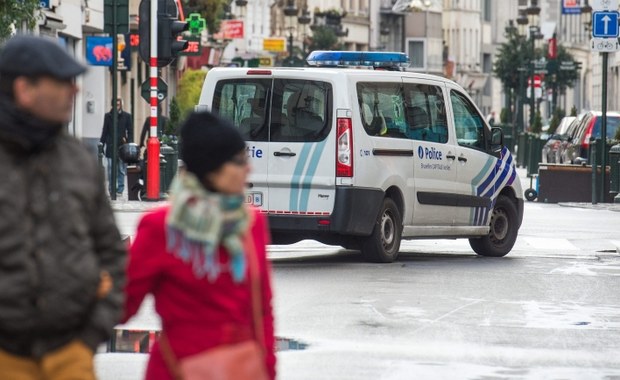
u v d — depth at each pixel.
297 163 30.69
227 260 10.05
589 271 31.30
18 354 9.73
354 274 29.52
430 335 21.42
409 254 35.06
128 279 10.09
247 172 10.27
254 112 31.08
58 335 9.77
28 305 9.59
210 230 9.95
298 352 19.66
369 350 19.92
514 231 35.56
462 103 34.16
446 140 33.31
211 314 10.04
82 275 9.65
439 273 30.08
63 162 9.71
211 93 31.34
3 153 9.59
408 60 34.94
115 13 54.12
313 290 26.67
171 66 113.19
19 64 9.53
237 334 10.09
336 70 30.72
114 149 54.53
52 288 9.58
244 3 138.75
